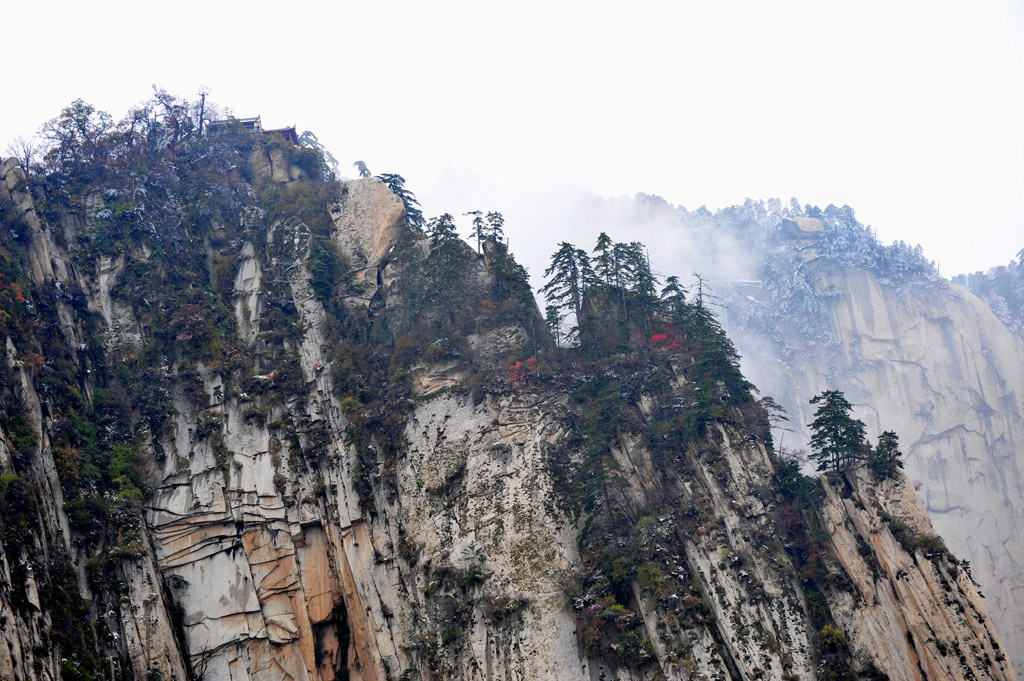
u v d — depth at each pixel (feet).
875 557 268.62
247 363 315.17
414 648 271.28
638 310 320.09
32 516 255.09
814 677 247.91
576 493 274.98
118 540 271.49
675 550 261.24
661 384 295.28
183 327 316.60
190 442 299.38
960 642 258.16
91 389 301.63
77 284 320.70
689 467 276.21
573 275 322.34
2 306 285.64
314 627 285.23
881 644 255.50
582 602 254.88
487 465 287.69
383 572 282.56
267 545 288.51
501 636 258.57
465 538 276.21
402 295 331.57
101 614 258.98
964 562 270.67
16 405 274.16
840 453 285.64
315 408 309.63
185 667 269.44
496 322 319.88
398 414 304.30
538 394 298.97
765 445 292.20
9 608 234.79
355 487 294.05
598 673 247.29
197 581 281.54
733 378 297.74
